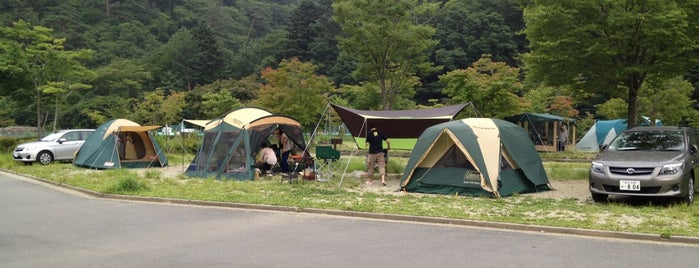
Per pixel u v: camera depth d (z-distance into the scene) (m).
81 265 5.69
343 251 6.30
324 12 76.88
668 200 9.72
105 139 18.09
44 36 27.25
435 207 9.36
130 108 47.59
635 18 12.47
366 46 29.17
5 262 5.83
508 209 9.16
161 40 89.12
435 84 56.88
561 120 28.19
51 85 27.59
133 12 92.06
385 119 14.90
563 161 22.28
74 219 8.60
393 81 32.56
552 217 8.30
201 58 69.62
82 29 77.56
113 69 57.94
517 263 5.73
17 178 15.75
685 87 30.22
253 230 7.64
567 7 13.71
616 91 14.88
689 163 9.44
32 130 55.16
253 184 12.91
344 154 25.42
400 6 27.91
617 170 9.33
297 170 14.78
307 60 66.81
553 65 14.52
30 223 8.23
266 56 74.19
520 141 12.05
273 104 29.27
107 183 13.20
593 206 9.41
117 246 6.61
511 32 58.94
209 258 5.96
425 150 11.58
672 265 5.65
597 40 13.42
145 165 18.53
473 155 10.99
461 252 6.25
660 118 31.38
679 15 12.27
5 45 25.69
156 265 5.66
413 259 5.90
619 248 6.48
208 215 9.02
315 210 9.23
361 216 8.82
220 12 102.62
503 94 26.94
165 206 10.10
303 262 5.77
